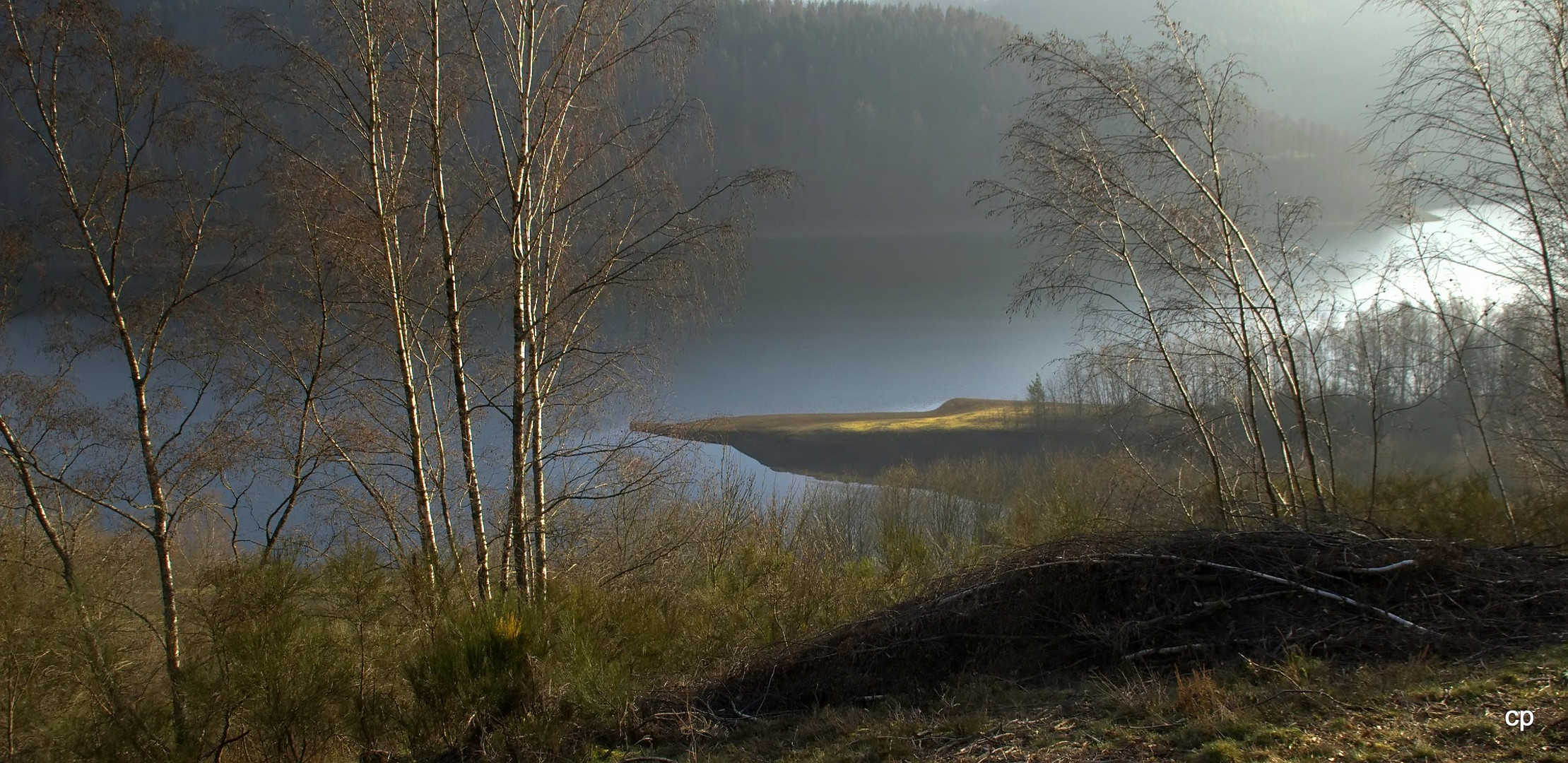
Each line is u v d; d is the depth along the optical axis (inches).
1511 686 175.3
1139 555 259.9
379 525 418.3
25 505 399.2
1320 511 335.9
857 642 270.7
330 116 399.5
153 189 391.5
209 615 262.5
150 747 239.6
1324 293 407.2
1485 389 440.8
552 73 406.3
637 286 406.0
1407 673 188.1
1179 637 237.0
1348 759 154.3
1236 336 395.2
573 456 415.5
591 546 437.1
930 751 196.5
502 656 248.2
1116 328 420.8
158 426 428.8
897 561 369.4
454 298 392.8
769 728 239.5
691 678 279.9
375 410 432.8
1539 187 358.9
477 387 435.8
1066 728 193.9
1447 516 357.1
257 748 243.9
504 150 401.1
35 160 384.2
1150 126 403.9
